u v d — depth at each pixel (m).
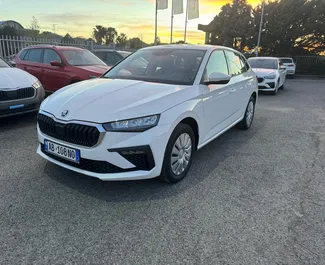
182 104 3.21
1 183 3.19
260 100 10.10
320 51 29.88
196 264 2.10
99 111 2.84
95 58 8.62
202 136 3.76
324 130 5.92
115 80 3.79
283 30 28.58
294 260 2.16
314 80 21.81
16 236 2.35
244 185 3.35
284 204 2.95
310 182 3.47
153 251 2.22
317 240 2.39
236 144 4.87
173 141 3.11
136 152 2.82
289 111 8.00
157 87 3.39
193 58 4.00
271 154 4.41
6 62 6.45
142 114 2.85
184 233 2.45
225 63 4.59
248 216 2.72
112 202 2.89
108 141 2.74
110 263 2.09
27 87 5.43
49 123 3.06
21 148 4.27
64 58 7.70
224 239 2.38
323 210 2.86
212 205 2.89
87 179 3.33
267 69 11.90
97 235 2.39
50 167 3.62
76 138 2.86
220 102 4.14
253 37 30.41
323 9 27.62
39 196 2.95
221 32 33.34
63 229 2.45
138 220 2.61
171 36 21.55
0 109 5.00
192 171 3.70
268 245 2.32
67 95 3.31
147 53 4.42
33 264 2.06
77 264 2.08
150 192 3.11
